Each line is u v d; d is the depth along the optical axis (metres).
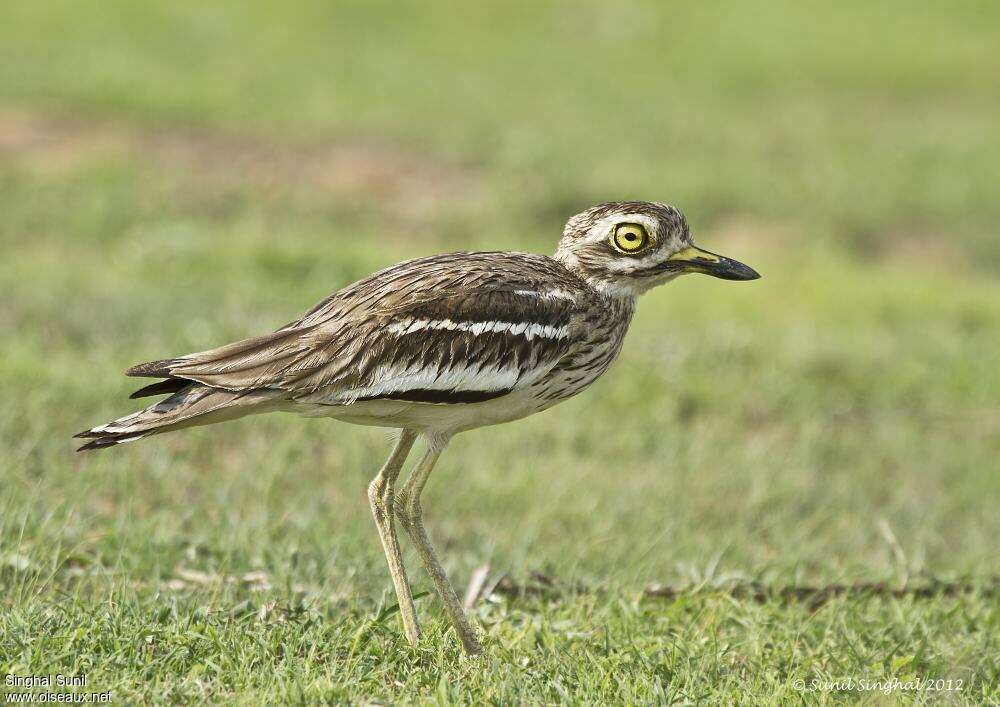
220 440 11.65
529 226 21.86
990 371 15.84
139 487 10.43
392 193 22.53
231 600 8.31
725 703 7.26
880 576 9.95
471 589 9.02
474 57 30.86
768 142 26.95
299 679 6.91
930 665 8.20
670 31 33.53
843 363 15.63
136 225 19.33
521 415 8.30
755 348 15.77
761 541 11.23
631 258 8.41
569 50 32.03
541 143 25.08
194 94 25.86
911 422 14.41
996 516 12.10
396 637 7.77
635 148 25.75
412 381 7.62
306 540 9.62
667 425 13.34
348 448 11.67
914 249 22.95
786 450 13.17
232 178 22.06
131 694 6.67
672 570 10.12
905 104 30.45
